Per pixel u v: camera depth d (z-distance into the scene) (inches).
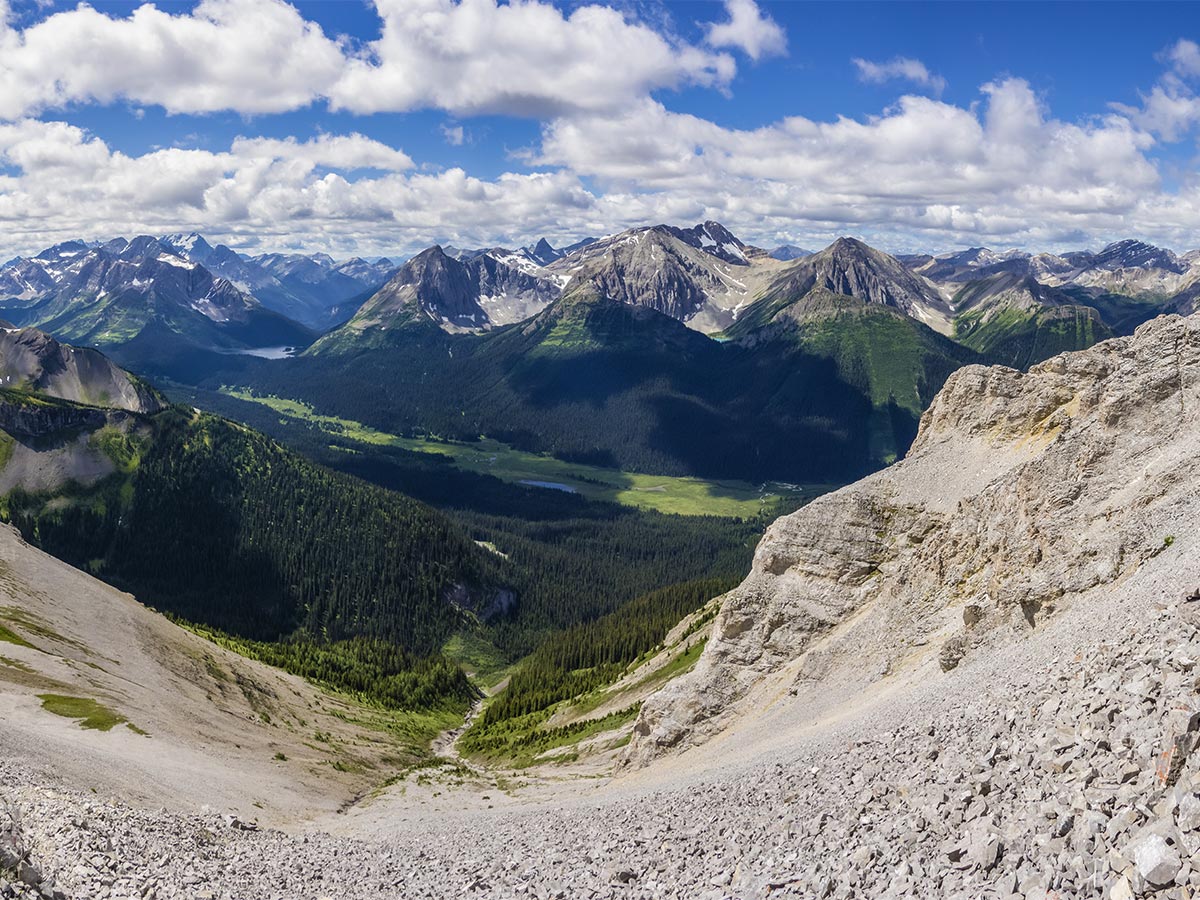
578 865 1291.8
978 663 1882.4
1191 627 989.2
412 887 1384.1
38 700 3309.5
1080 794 754.8
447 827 2247.8
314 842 2038.6
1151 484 2128.4
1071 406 3233.3
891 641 2647.6
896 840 882.8
